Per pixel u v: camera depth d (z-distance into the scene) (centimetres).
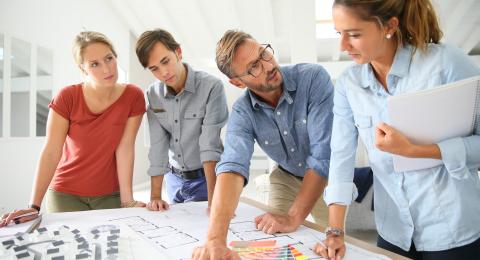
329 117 113
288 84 117
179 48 145
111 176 152
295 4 359
